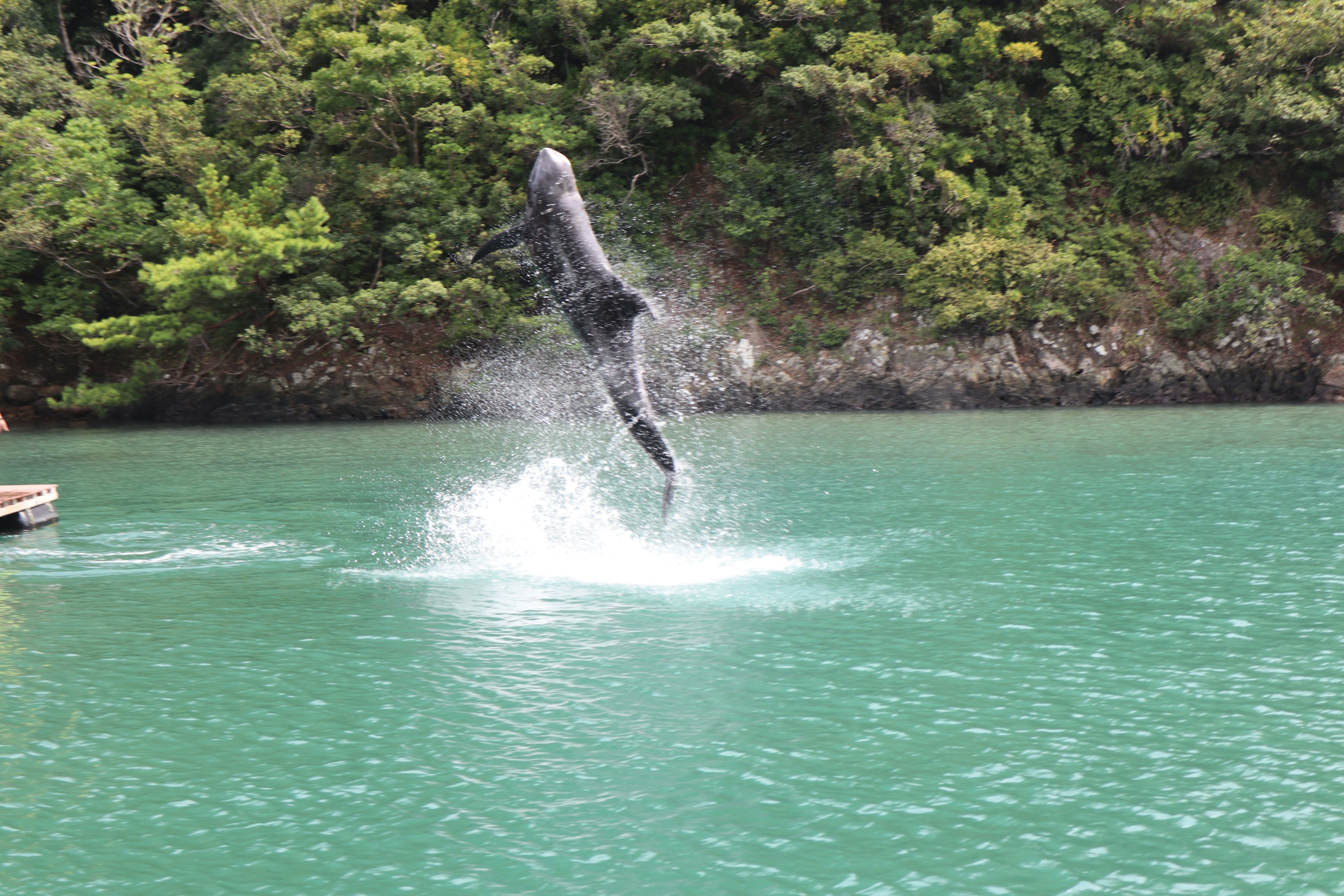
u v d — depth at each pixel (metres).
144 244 43.00
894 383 43.38
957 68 48.16
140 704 10.15
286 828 7.59
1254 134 46.09
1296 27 44.91
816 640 11.88
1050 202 46.62
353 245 44.34
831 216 45.78
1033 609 13.08
